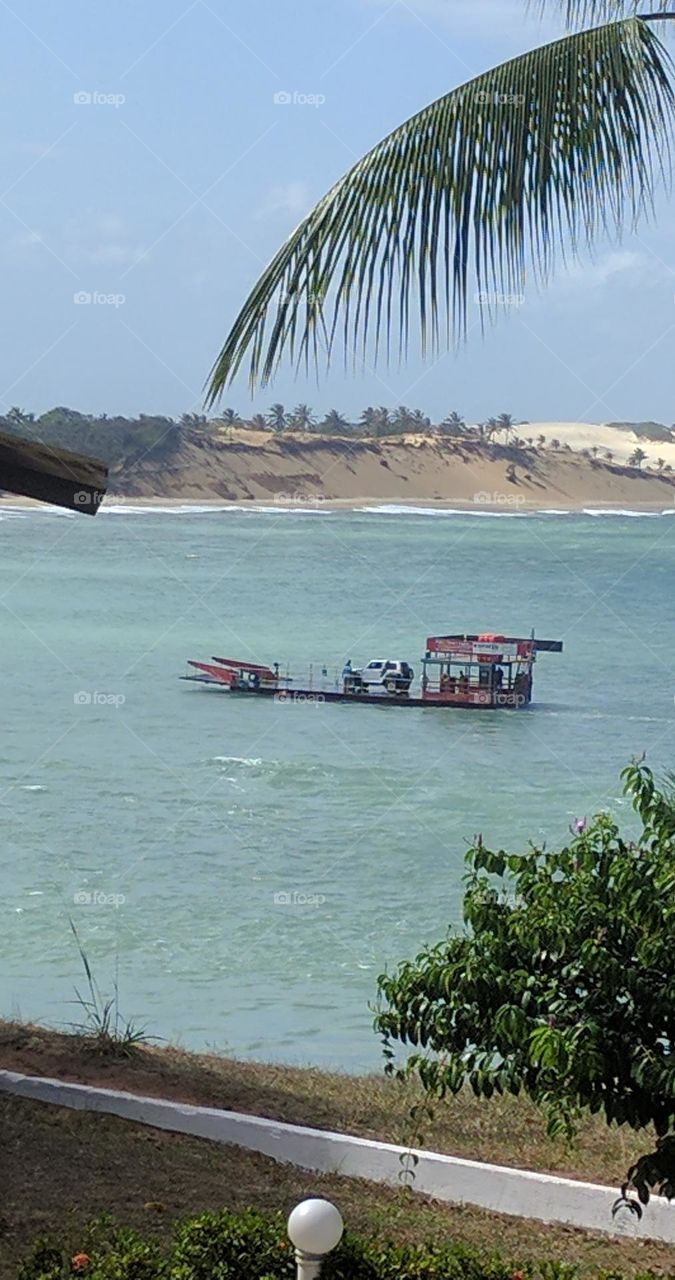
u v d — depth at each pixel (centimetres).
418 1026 1091
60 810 4381
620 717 7350
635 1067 988
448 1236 1234
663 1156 1045
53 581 15462
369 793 4972
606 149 1066
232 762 5553
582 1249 1261
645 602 15100
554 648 9438
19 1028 1722
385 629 12162
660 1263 1239
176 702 7512
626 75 1066
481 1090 1065
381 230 1067
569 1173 1428
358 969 2692
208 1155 1361
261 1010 2398
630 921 1027
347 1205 1279
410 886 3484
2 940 2828
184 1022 2322
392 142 1073
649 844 1219
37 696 7462
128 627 11481
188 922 3023
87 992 2477
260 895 3312
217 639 10938
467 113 1066
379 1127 1522
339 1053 2162
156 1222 1155
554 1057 979
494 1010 1052
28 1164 1258
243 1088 1591
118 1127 1393
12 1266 1016
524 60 1070
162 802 4609
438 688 8131
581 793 5062
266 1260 864
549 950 1046
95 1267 858
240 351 1077
